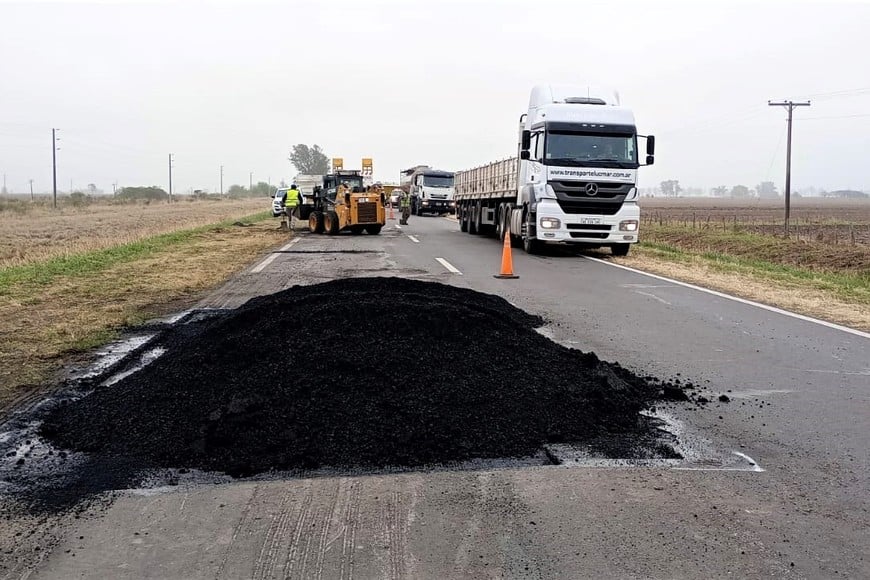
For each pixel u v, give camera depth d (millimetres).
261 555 3650
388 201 56719
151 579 3438
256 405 5246
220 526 3959
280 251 20500
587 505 4230
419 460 4832
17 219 49938
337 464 4766
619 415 5742
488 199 25734
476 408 5457
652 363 7664
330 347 6188
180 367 6262
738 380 7027
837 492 4465
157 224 39875
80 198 101812
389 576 3451
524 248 21938
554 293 12633
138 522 4012
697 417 5883
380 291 8820
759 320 10242
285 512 4117
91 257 17094
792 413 6016
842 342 8812
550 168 18312
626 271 16219
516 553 3670
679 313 10750
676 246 27406
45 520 4047
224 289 12820
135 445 5035
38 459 4910
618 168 18359
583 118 18484
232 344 6391
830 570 3539
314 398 5426
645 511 4160
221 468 4711
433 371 5934
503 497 4324
